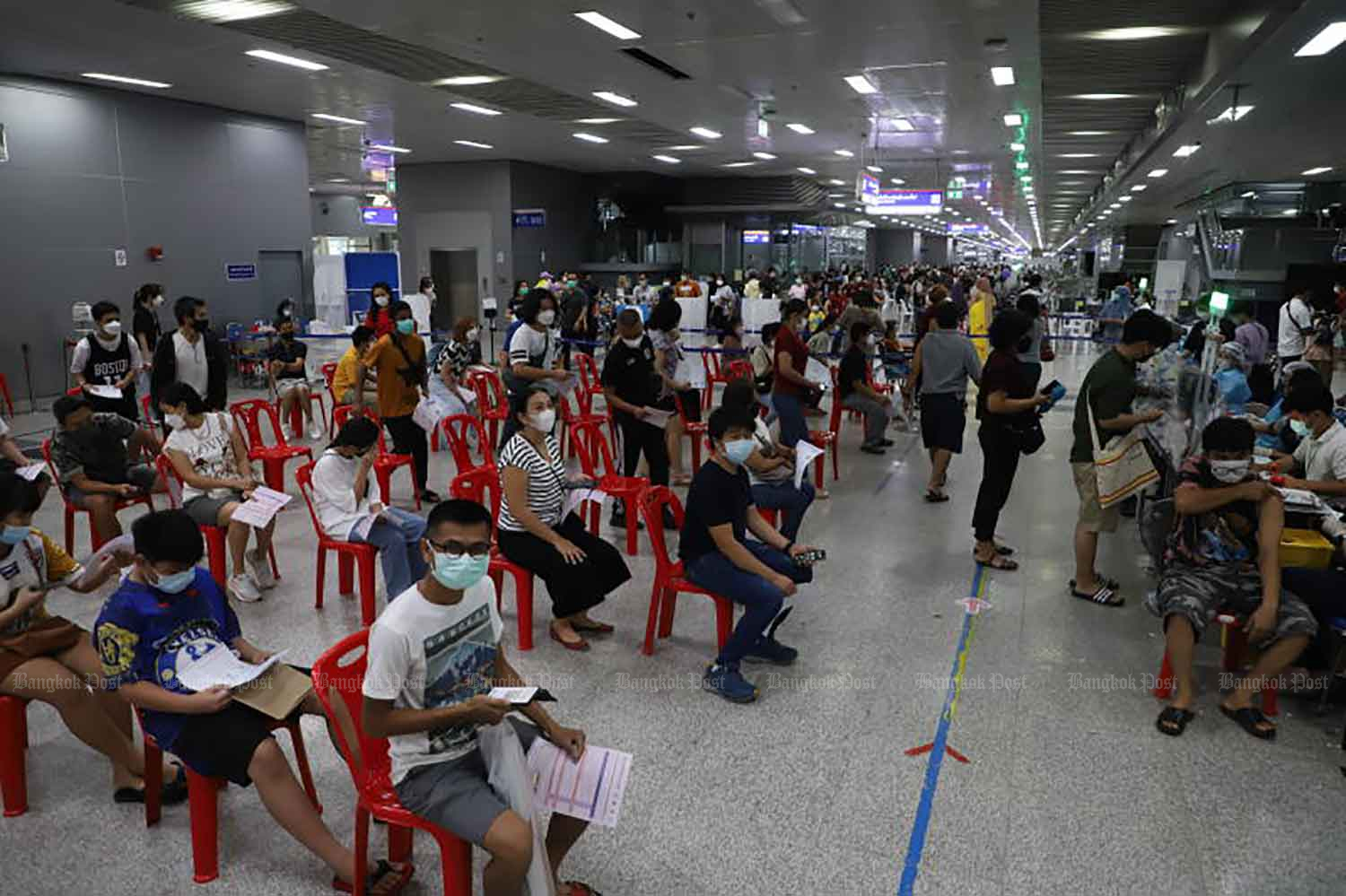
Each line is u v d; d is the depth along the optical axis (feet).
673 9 27.55
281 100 44.19
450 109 47.21
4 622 10.02
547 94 42.57
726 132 55.42
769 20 28.58
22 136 37.68
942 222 148.15
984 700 13.19
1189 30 28.48
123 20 29.04
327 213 107.96
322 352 45.83
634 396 20.53
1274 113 37.55
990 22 28.12
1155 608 13.00
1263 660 12.30
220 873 9.39
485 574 8.05
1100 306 76.23
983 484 18.57
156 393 24.02
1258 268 65.57
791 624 15.89
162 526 8.93
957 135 53.36
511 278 75.97
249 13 28.09
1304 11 22.34
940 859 9.70
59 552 11.09
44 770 11.30
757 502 18.02
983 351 45.39
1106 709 12.96
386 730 7.77
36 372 38.91
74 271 40.01
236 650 10.14
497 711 7.72
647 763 11.45
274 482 21.67
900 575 18.37
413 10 27.86
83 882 9.23
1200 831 10.22
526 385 22.03
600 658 14.44
